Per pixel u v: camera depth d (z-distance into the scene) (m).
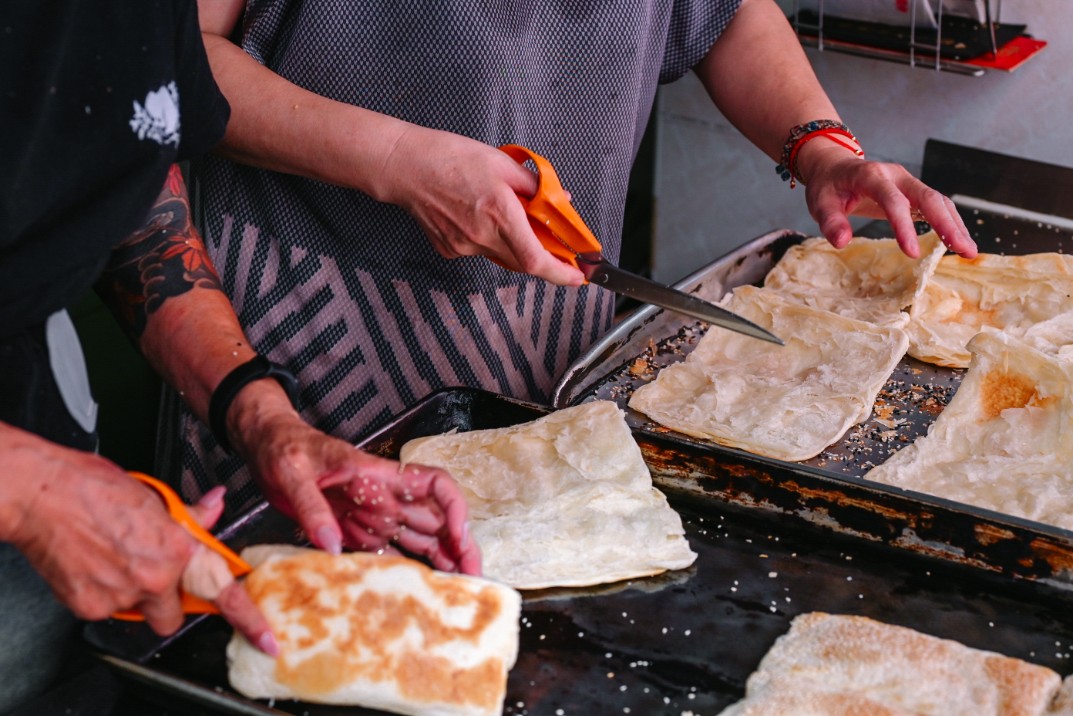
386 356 1.67
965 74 2.32
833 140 1.65
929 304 1.65
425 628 0.95
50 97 0.94
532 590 1.11
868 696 0.97
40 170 0.96
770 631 1.06
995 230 1.99
